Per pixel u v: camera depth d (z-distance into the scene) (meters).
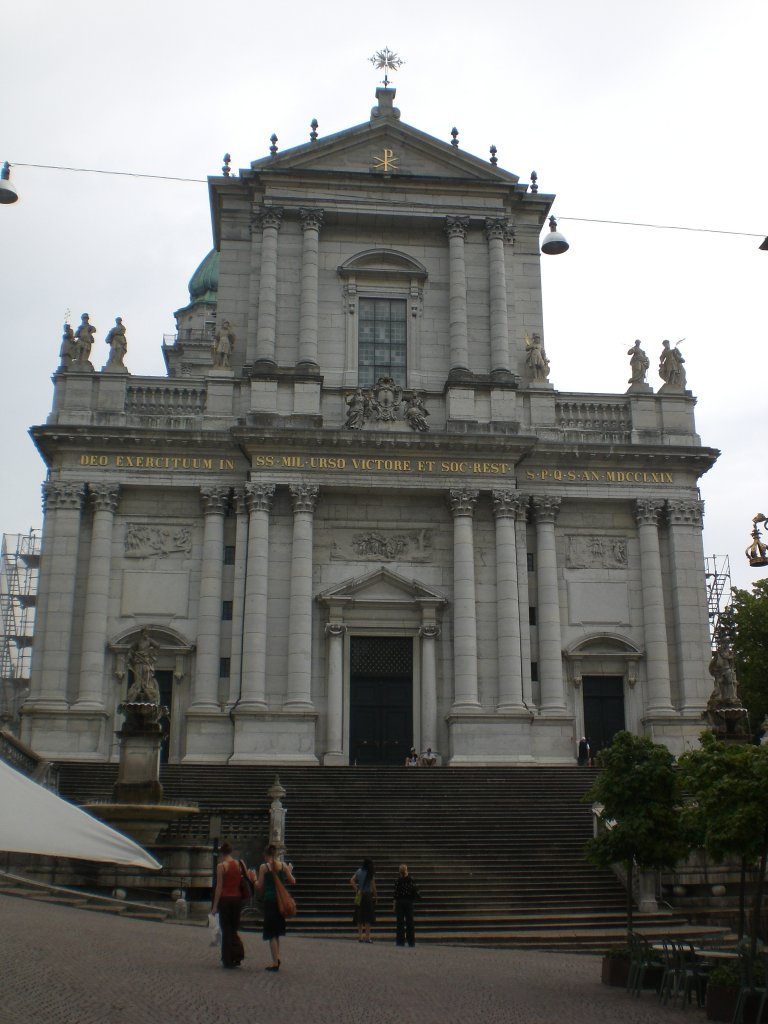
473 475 43.38
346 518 43.53
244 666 40.81
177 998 13.43
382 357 46.59
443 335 46.88
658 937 23.44
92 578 41.84
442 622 42.81
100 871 24.92
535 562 44.16
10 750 31.39
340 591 42.31
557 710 41.97
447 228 47.38
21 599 60.41
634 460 44.81
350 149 48.00
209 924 20.08
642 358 46.88
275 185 46.97
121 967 15.33
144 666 28.83
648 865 19.61
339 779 35.12
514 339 47.50
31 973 13.93
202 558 42.72
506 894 26.81
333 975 16.77
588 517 45.00
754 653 53.03
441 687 42.16
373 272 47.03
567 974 18.98
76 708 40.19
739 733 32.88
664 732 42.12
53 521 42.34
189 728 40.62
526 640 42.72
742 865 18.50
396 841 29.55
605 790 19.84
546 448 44.28
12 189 30.03
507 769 37.19
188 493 43.53
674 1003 16.28
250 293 46.34
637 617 44.06
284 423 43.34
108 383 44.00
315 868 27.44
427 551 43.44
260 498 42.22
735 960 15.99
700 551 44.53
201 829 27.58
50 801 12.07
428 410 45.19
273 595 41.97
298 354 45.38
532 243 48.88
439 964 19.30
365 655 42.75
